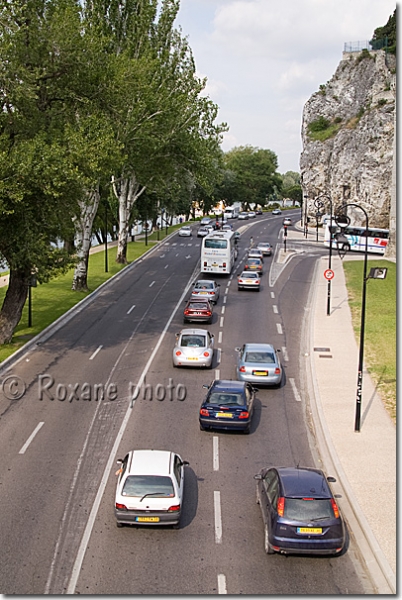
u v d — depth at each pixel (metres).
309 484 14.22
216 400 21.42
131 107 42.59
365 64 108.56
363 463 19.06
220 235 55.97
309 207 110.69
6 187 26.67
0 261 30.66
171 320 39.09
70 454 19.44
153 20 51.25
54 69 31.11
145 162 51.66
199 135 52.94
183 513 15.90
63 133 31.17
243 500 16.70
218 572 13.19
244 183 161.50
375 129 89.44
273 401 25.39
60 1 33.28
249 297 47.19
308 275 57.84
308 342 34.56
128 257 67.06
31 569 13.17
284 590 12.55
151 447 20.17
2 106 29.38
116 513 14.55
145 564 13.45
